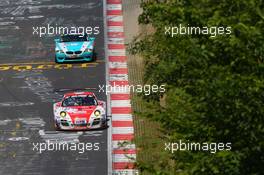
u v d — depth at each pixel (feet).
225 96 147.13
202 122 154.71
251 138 147.54
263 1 158.30
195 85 162.20
